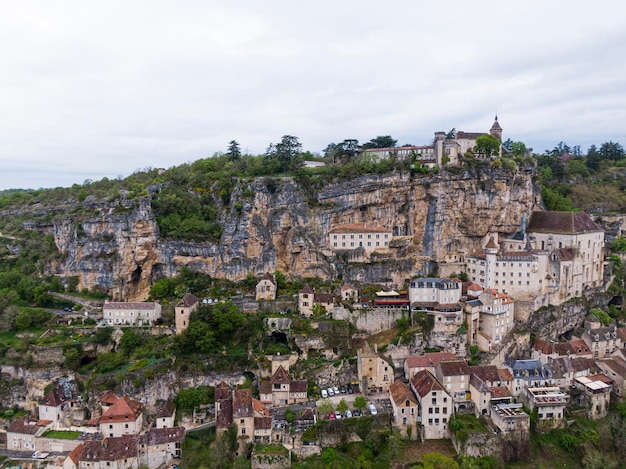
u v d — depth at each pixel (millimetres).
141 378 140000
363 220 193875
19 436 127688
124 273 179750
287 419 126750
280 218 184750
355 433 123438
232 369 147250
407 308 160250
